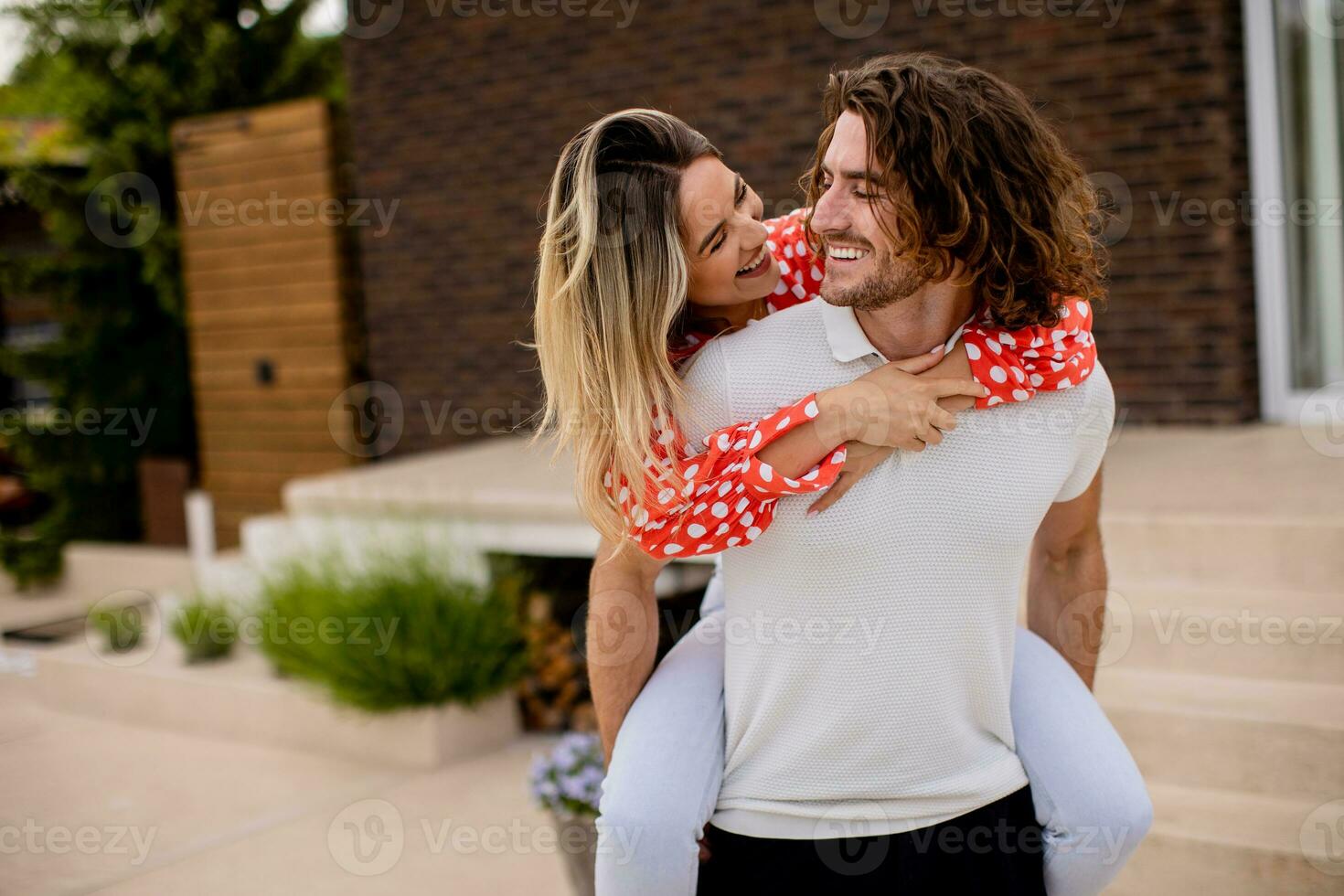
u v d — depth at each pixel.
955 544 1.27
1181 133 4.71
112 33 7.84
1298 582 3.14
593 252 1.26
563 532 4.24
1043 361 1.26
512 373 6.36
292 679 4.25
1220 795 2.71
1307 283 4.82
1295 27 4.71
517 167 6.21
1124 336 4.94
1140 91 4.75
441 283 6.49
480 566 4.18
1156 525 3.30
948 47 5.09
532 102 6.12
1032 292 1.24
